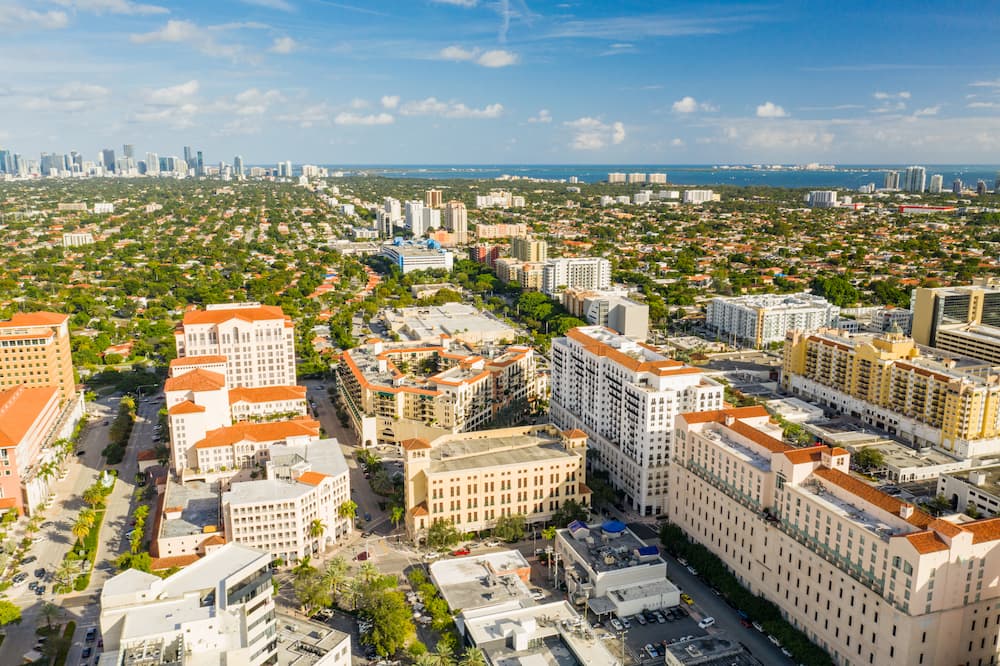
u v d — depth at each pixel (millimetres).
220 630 195250
